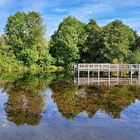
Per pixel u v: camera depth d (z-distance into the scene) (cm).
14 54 7800
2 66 6969
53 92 2948
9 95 2702
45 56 7831
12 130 1564
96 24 7856
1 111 2000
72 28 7925
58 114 1947
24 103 2309
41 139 1432
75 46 7581
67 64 7775
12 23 8312
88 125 1686
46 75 5188
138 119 1838
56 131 1562
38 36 8275
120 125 1694
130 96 2720
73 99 2536
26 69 7306
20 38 8300
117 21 6688
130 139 1450
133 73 5450
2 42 7631
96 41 6806
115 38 6347
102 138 1461
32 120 1777
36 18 8344
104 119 1833
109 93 2912
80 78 4628
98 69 4800
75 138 1455
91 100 2495
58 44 7831
